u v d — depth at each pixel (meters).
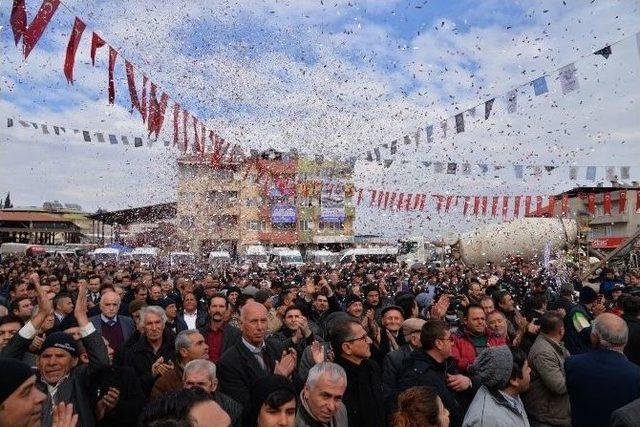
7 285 14.47
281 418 3.54
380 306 9.52
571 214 33.62
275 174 21.39
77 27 8.00
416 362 4.95
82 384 4.47
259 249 42.50
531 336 6.79
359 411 4.61
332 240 48.81
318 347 5.15
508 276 20.00
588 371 4.80
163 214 45.22
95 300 11.59
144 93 9.95
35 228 66.38
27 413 2.85
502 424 4.23
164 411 2.57
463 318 7.33
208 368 4.21
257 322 5.28
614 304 10.42
